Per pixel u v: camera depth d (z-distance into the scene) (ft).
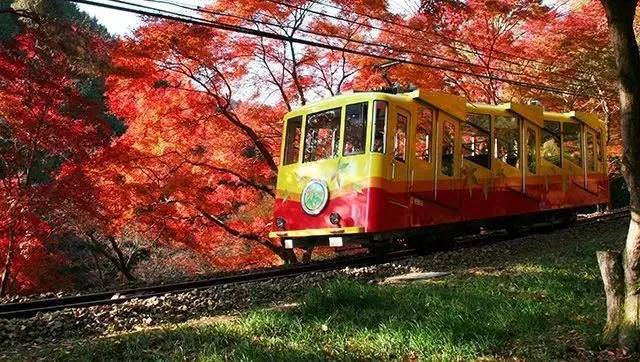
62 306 26.55
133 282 35.91
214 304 27.07
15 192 44.11
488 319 19.99
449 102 38.60
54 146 45.78
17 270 47.60
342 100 36.58
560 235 45.70
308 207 36.91
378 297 23.75
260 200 62.13
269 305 26.78
